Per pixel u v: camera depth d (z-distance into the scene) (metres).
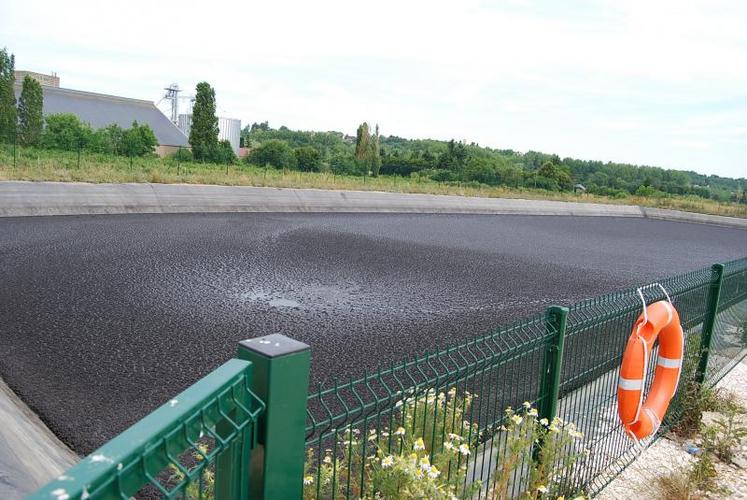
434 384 2.96
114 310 7.86
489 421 4.93
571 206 38.16
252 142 76.12
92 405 4.99
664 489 4.43
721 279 6.45
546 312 3.86
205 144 41.09
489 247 17.88
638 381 4.11
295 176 33.09
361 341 7.44
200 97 40.84
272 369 1.88
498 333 3.42
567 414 4.52
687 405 5.73
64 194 17.48
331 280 11.11
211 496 2.63
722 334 7.21
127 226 15.68
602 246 20.95
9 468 3.63
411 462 2.43
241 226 17.72
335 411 5.20
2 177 17.08
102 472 1.19
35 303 7.84
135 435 1.35
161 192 20.27
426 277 12.22
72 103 53.81
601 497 4.32
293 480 2.06
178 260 11.68
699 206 43.00
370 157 46.53
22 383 5.29
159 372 5.86
